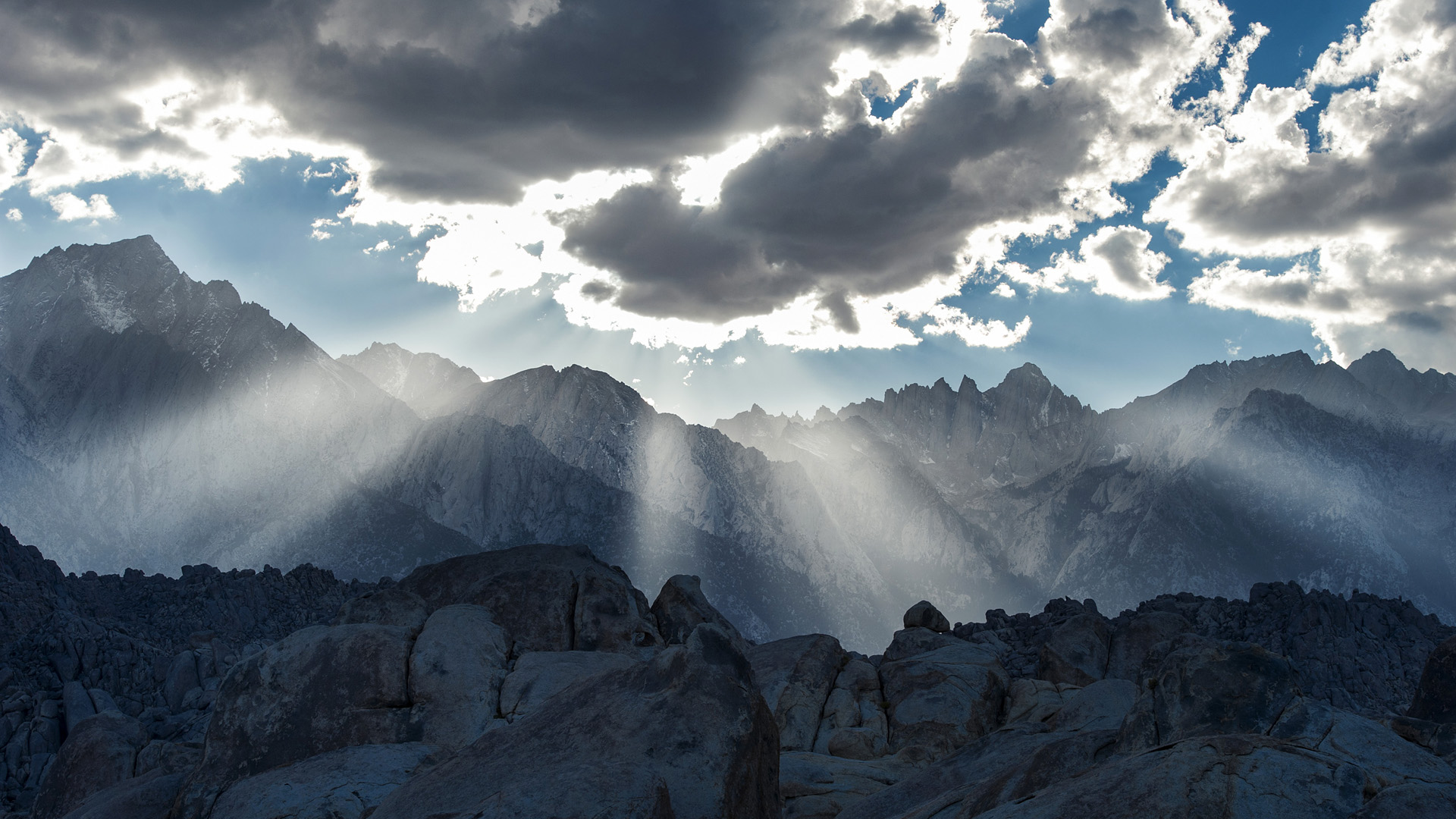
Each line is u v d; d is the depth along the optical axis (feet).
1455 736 34.37
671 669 35.65
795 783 53.26
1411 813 25.00
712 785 32.04
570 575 61.21
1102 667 90.43
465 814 28.84
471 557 64.64
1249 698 32.89
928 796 46.52
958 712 68.44
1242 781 26.84
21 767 121.29
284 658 45.27
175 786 44.65
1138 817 26.63
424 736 43.75
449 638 47.55
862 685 74.08
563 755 33.58
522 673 47.09
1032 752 42.39
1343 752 29.35
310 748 43.27
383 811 33.99
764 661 75.31
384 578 69.36
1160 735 34.14
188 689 145.07
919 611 93.97
